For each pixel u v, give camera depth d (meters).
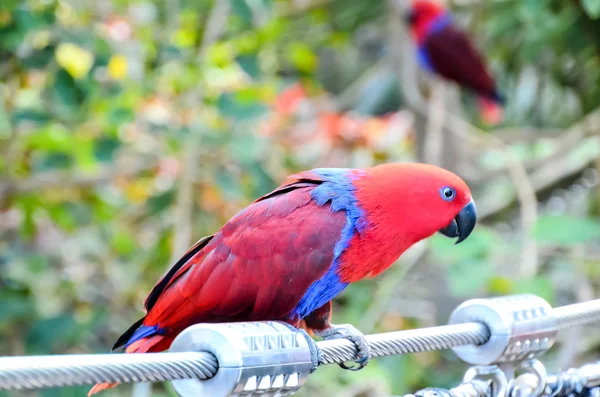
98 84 8.08
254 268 4.61
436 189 4.84
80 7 8.38
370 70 13.44
